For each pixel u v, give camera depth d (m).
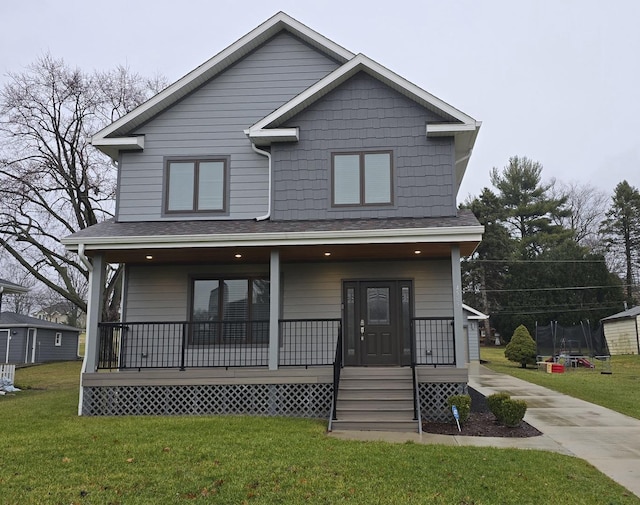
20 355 30.22
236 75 13.08
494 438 8.33
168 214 12.48
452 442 7.95
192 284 12.40
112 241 10.51
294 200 11.88
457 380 10.05
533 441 8.16
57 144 25.94
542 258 41.12
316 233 10.27
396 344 11.75
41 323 32.12
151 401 10.41
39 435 7.88
